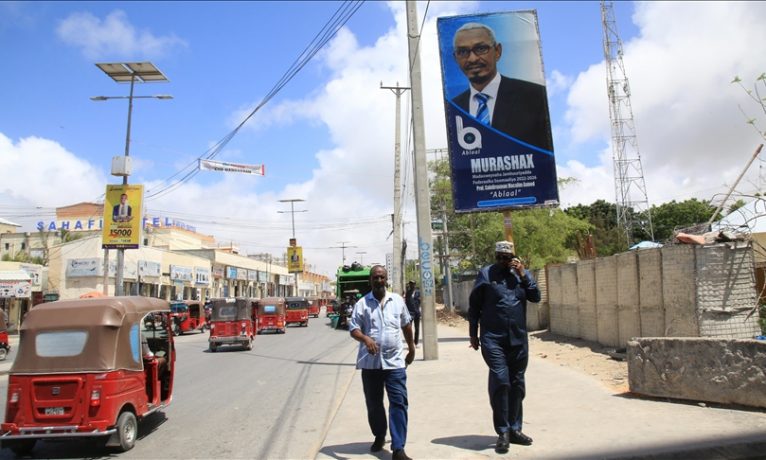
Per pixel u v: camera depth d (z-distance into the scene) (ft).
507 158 49.11
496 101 49.67
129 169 97.86
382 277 19.12
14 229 171.22
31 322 23.08
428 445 19.76
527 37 50.24
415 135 49.57
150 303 27.30
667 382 24.08
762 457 17.35
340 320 121.29
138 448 23.62
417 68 50.21
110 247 96.22
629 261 38.81
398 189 110.01
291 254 260.42
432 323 46.62
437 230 137.49
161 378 29.55
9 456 23.20
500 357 18.61
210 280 195.00
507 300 18.95
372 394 19.12
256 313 102.01
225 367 53.83
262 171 105.50
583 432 19.98
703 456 17.29
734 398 22.20
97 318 22.93
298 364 54.65
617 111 163.63
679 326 31.83
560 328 56.49
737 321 30.22
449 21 51.08
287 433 25.48
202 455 22.17
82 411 21.90
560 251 114.32
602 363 36.22
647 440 18.54
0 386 46.85
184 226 254.68
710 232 35.73
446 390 31.32
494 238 112.78
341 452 19.85
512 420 18.95
